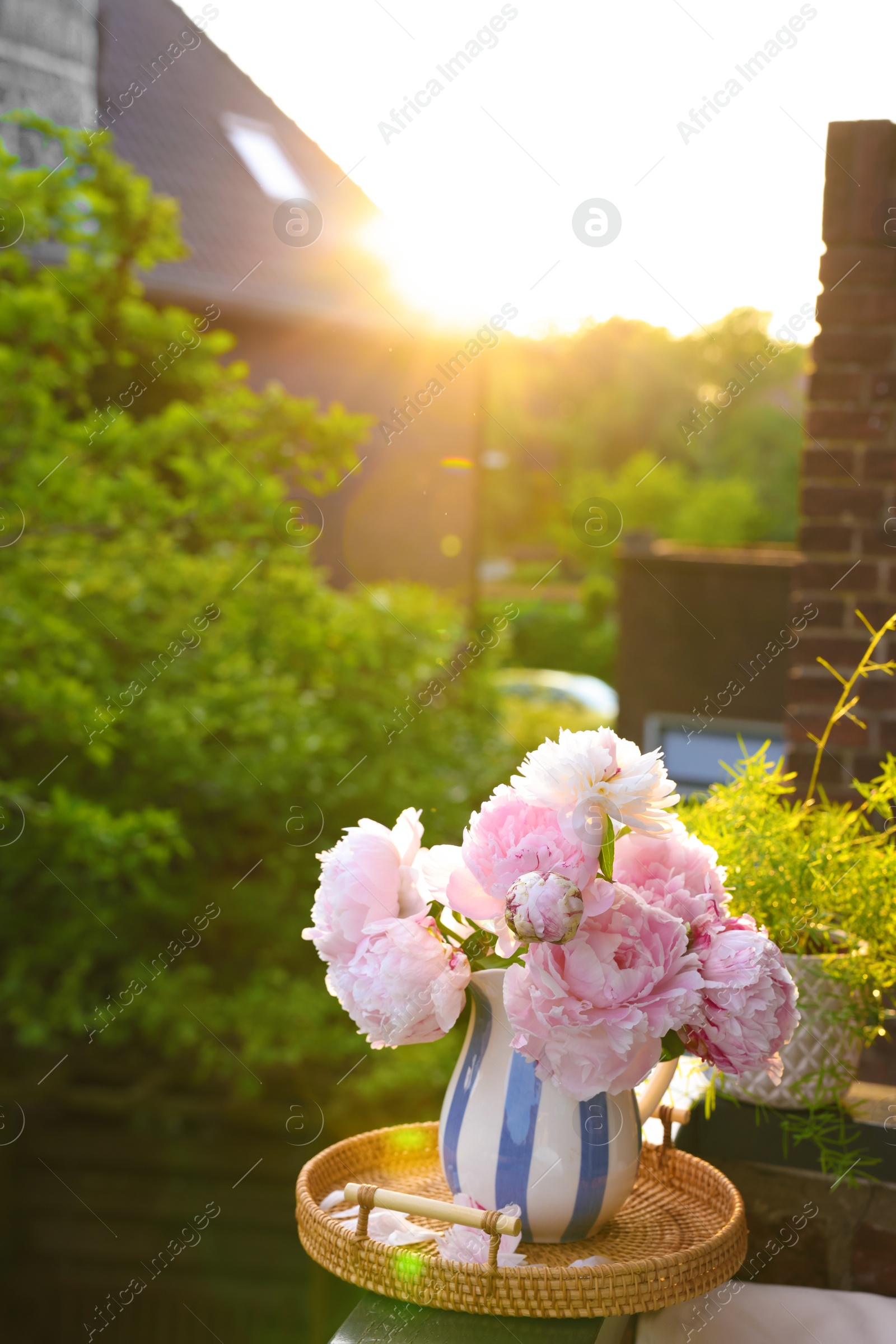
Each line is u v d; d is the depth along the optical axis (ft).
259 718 16.75
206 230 32.24
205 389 17.54
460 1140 3.54
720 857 4.29
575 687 45.62
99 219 15.35
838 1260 4.37
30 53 20.76
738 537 75.36
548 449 87.76
